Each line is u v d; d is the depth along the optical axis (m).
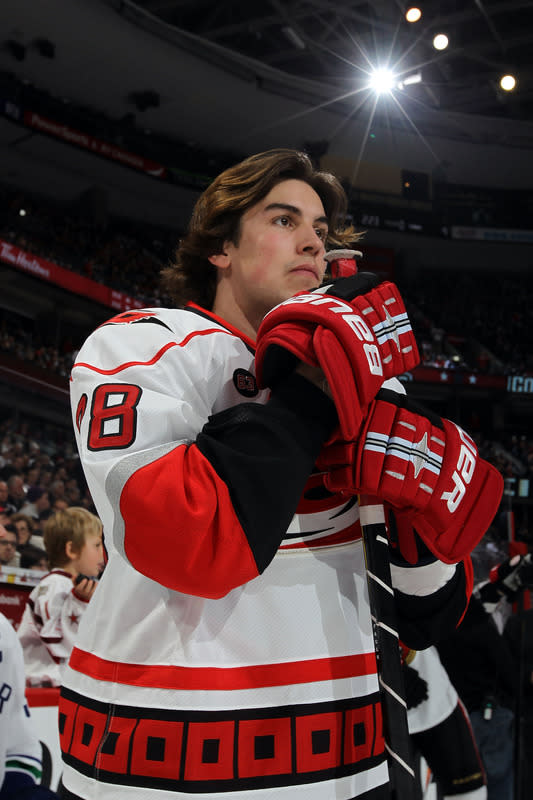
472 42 18.75
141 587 0.95
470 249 24.41
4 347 14.41
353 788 0.91
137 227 22.38
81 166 19.55
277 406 0.91
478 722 2.94
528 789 3.01
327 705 0.92
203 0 17.50
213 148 21.75
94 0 16.09
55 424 14.34
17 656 1.44
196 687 0.89
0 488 7.81
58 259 17.47
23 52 17.12
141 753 0.87
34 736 1.45
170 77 18.86
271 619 0.93
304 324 0.93
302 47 19.45
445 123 21.81
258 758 0.87
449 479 0.96
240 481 0.85
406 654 1.21
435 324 23.89
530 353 23.80
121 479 0.86
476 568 3.05
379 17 17.86
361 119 21.30
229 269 1.26
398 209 23.33
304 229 1.20
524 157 22.98
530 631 3.01
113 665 0.95
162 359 0.98
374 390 0.90
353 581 1.01
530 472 20.09
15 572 3.98
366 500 0.98
